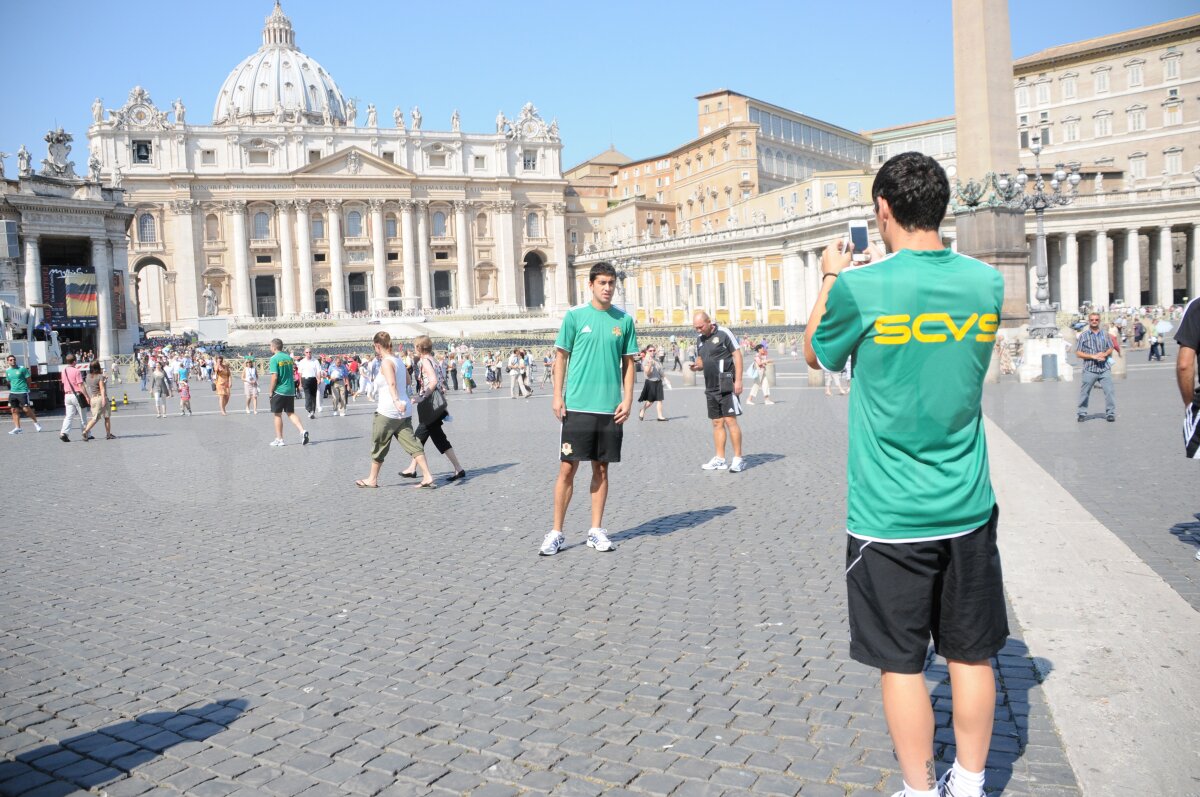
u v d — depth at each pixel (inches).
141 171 3437.5
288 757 143.7
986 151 902.4
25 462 559.2
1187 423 224.2
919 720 113.6
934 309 110.7
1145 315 1879.9
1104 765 130.5
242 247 3545.8
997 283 114.6
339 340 3115.2
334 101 4923.7
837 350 116.7
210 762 142.8
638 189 4077.3
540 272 4249.5
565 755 141.5
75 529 334.0
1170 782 125.0
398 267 3796.8
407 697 166.2
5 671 185.2
